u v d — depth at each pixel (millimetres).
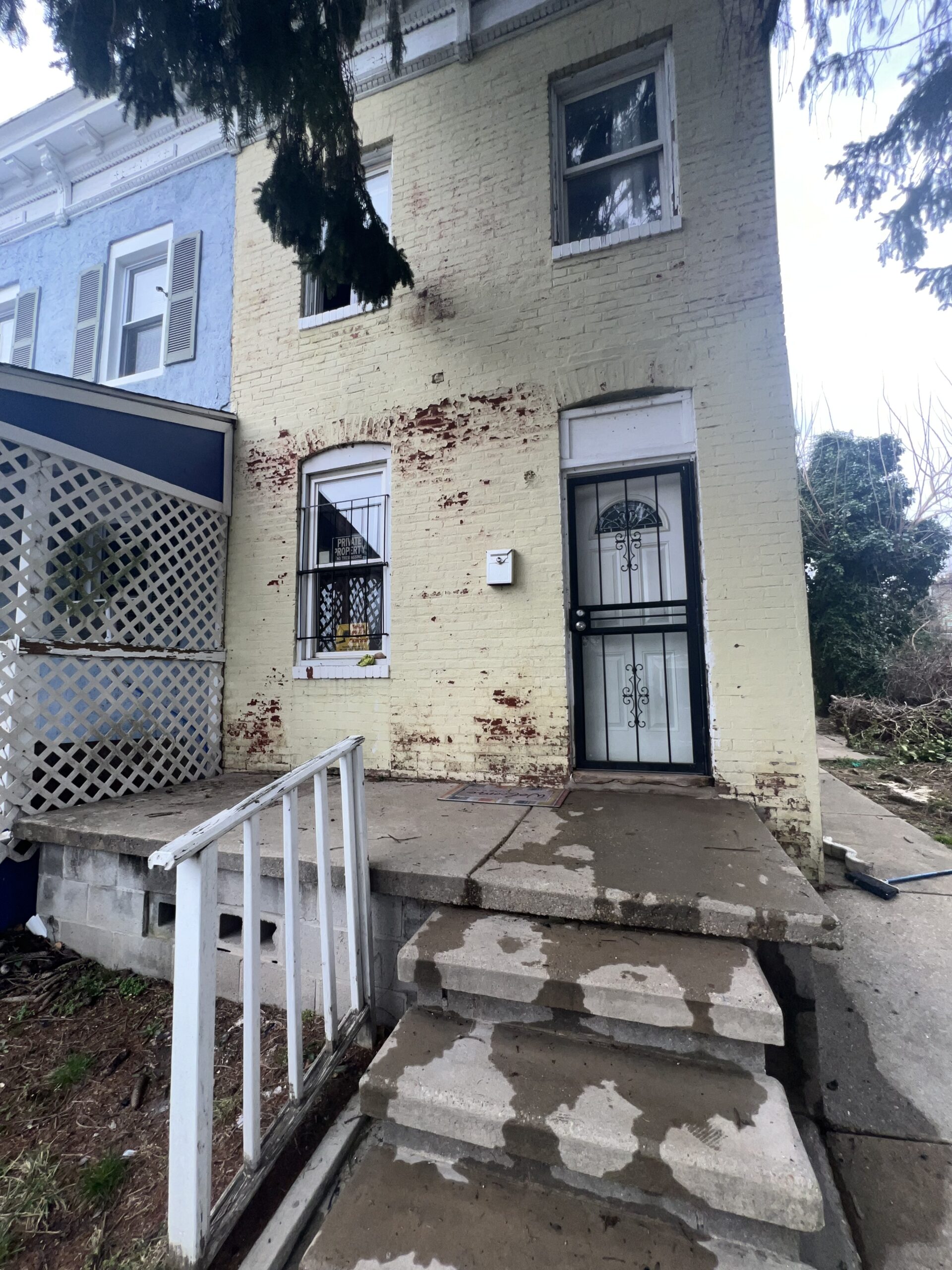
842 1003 2543
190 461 4895
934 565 11977
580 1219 1494
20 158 6750
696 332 3949
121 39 3070
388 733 4574
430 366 4672
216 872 1471
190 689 4848
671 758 4020
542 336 4336
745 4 3955
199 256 5840
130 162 6398
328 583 5035
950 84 4055
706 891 2137
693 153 4035
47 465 3766
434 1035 1911
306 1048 2299
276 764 4926
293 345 5242
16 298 6977
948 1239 1585
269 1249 1504
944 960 2840
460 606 4430
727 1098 1608
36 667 3627
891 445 12555
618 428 4160
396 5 3887
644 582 4141
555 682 4133
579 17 4391
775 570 3676
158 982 2963
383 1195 1572
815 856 3514
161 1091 2203
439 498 4562
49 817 3438
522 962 1936
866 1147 1869
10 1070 2330
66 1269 1516
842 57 3688
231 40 2988
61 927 3277
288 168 3566
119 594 4266
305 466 5164
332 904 2283
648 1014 1754
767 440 3750
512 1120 1564
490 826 3070
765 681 3650
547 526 4227
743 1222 1442
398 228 4852
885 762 8297
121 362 6418
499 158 4574
